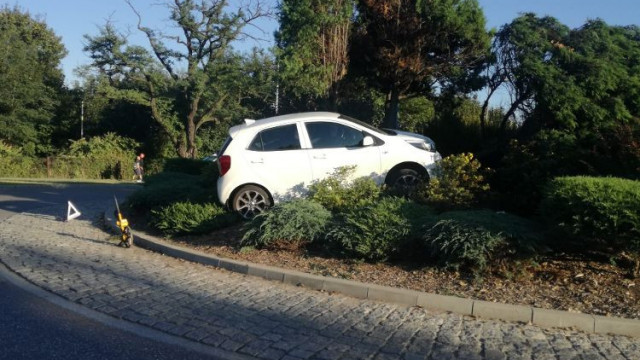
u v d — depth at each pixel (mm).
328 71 13500
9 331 5723
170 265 8586
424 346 5402
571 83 10023
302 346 5367
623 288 6598
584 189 6770
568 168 9359
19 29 55250
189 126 42312
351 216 8266
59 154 45844
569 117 9945
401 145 10062
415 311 6453
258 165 10016
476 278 7164
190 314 6270
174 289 7250
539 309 6145
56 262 8695
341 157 10008
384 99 16844
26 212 14648
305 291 7211
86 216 13891
